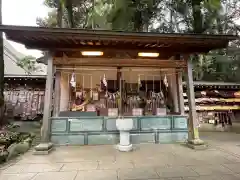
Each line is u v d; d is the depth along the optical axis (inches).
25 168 113.1
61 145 176.2
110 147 167.9
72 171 107.8
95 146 172.7
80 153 147.3
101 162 124.0
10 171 108.2
